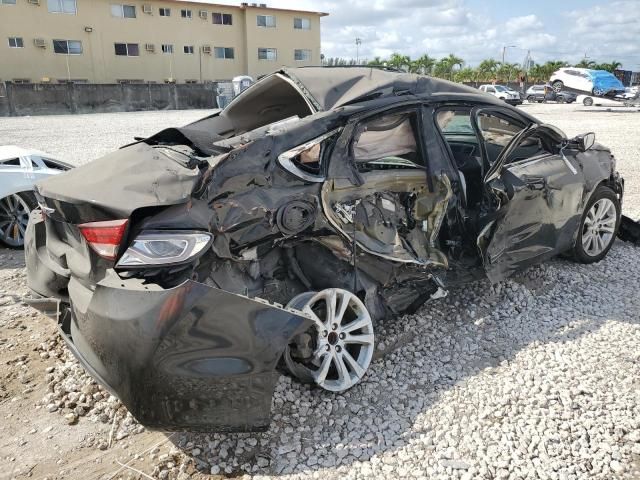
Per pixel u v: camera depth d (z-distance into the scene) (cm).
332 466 254
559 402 295
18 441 275
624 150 1214
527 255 416
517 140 389
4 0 3497
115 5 3838
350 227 320
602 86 3061
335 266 325
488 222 374
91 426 287
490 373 327
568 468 247
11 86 2991
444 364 339
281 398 301
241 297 246
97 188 267
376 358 348
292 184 298
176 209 260
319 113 323
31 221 346
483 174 395
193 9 4122
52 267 306
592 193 465
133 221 254
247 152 285
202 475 250
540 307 412
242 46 4375
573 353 345
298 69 379
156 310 232
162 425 239
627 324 382
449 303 420
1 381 328
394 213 343
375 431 278
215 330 239
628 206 689
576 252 475
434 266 357
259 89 414
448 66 6406
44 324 402
